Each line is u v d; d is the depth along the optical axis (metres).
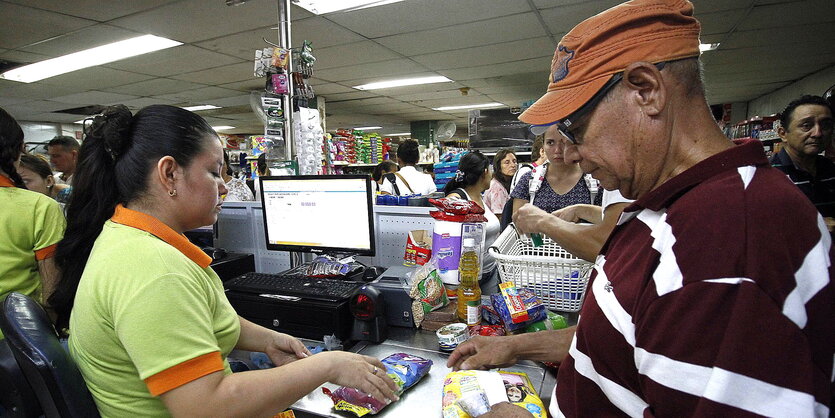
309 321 1.19
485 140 5.96
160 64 4.68
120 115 0.75
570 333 0.92
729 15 3.53
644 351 0.47
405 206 1.65
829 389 0.40
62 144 3.38
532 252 1.56
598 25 0.53
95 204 0.78
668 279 0.46
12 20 3.28
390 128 12.51
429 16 3.47
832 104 2.56
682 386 0.43
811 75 5.74
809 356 0.39
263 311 1.26
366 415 0.83
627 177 0.57
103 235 0.72
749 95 7.44
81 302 0.67
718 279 0.42
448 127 9.59
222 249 1.91
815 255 0.42
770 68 5.39
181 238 0.75
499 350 0.91
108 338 0.65
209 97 6.74
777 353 0.39
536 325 1.09
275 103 1.78
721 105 8.40
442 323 1.21
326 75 5.57
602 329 0.55
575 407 0.61
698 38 0.53
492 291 1.58
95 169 0.77
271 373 0.70
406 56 4.69
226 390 0.64
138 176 0.73
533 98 7.51
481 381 0.84
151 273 0.64
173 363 0.61
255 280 1.37
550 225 1.17
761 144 0.49
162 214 0.75
